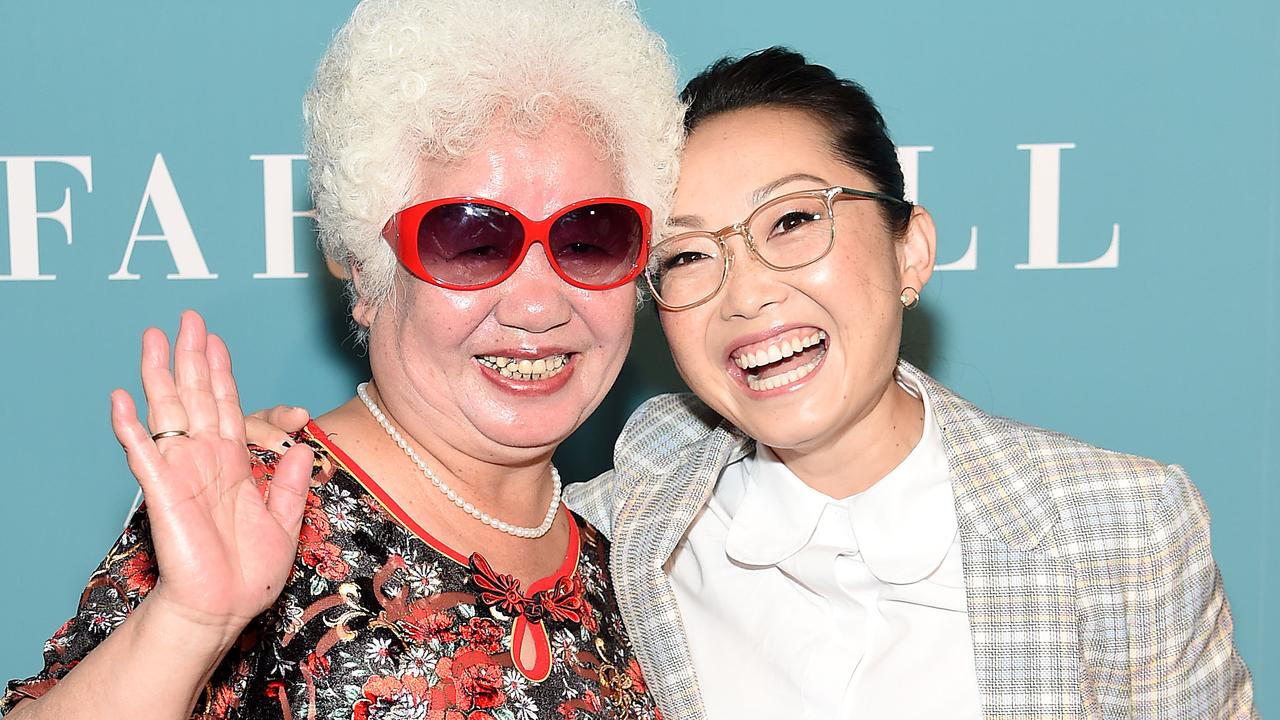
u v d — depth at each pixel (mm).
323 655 1106
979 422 1479
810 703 1452
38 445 2207
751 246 1335
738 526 1536
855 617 1477
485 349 1219
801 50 2244
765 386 1382
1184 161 2271
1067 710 1327
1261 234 2283
